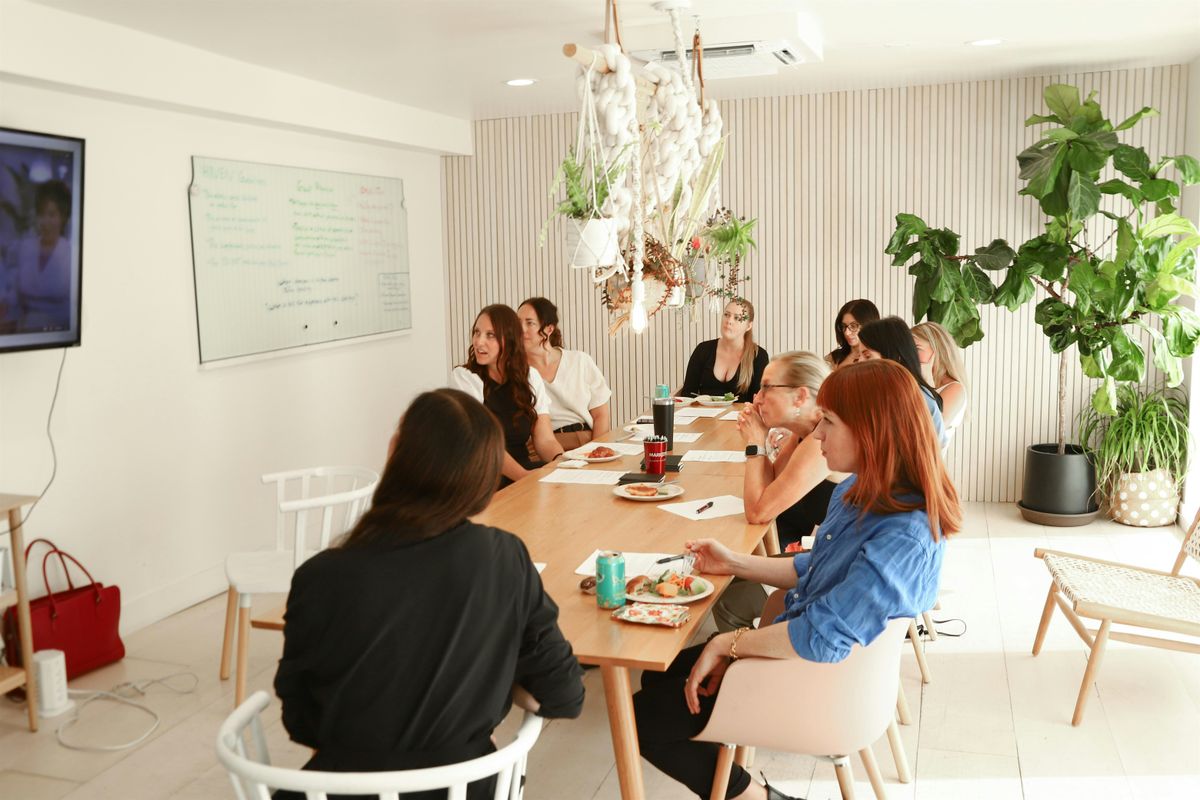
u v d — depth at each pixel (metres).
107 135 4.30
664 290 3.92
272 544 5.45
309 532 5.74
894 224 6.32
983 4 4.19
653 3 3.96
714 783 2.38
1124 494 5.77
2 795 3.08
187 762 3.28
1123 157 5.18
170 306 4.68
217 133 4.95
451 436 1.69
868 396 2.09
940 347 4.18
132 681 3.92
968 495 6.44
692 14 4.19
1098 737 3.32
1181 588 3.48
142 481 4.56
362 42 4.44
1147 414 5.72
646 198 3.61
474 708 1.69
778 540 3.82
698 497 3.43
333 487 5.97
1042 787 3.01
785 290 6.56
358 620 1.62
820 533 2.32
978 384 6.32
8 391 3.92
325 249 5.81
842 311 4.95
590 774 3.13
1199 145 5.45
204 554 4.95
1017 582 4.86
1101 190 5.32
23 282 3.65
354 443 6.20
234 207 5.06
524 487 3.68
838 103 6.31
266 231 5.31
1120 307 5.27
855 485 2.16
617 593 2.39
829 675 2.19
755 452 3.18
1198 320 5.30
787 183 6.47
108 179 4.31
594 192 3.22
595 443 4.52
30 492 4.02
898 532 2.09
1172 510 5.74
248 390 5.24
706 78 4.95
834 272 6.46
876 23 4.48
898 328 3.18
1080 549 5.35
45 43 3.74
